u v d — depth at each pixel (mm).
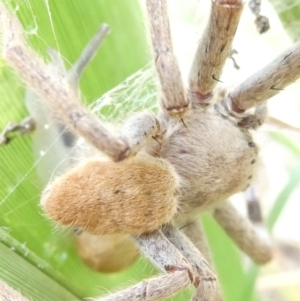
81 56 61
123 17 63
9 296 52
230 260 72
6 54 50
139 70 65
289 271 96
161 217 56
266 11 70
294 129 70
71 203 55
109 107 65
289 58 56
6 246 58
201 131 59
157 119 56
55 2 59
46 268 61
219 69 57
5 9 53
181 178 58
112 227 55
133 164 55
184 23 69
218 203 61
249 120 60
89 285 64
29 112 60
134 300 53
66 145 61
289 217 102
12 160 60
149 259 58
